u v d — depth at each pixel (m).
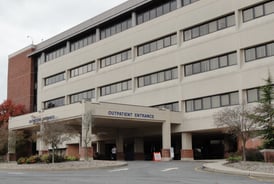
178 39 46.31
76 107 39.94
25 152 54.59
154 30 49.16
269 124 29.48
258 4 39.06
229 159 30.36
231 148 45.09
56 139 34.19
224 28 42.16
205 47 43.53
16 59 79.75
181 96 45.72
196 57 44.28
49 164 31.83
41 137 35.31
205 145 51.97
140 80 51.03
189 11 45.34
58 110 42.53
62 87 63.44
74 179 20.36
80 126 44.78
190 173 23.84
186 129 45.28
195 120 44.31
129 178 20.55
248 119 29.61
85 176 22.45
